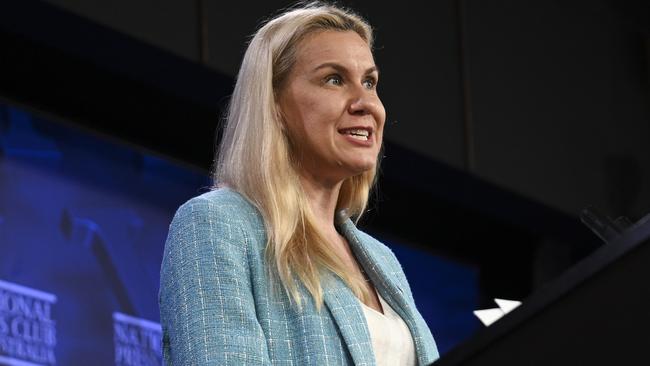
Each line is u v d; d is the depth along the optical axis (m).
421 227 10.98
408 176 10.36
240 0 8.61
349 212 3.67
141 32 7.90
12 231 7.88
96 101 8.49
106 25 7.69
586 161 11.46
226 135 3.54
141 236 8.73
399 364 3.22
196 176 9.21
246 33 8.59
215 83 8.48
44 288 7.91
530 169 10.91
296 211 3.30
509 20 11.15
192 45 8.23
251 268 3.17
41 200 8.12
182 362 2.97
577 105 11.55
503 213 11.14
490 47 10.88
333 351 3.08
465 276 11.38
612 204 11.55
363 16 9.69
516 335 1.69
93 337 8.10
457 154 10.31
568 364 1.66
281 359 3.05
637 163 11.89
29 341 7.67
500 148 10.69
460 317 11.19
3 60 7.98
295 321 3.11
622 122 11.95
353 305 3.18
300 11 3.64
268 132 3.41
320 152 3.44
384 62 9.84
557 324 1.67
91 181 8.49
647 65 12.39
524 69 11.14
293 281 3.15
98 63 8.13
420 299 10.95
